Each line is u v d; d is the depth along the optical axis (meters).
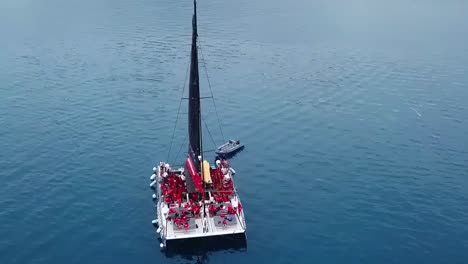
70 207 81.06
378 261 69.62
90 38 179.25
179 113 118.19
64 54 160.75
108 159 96.50
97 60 154.88
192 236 68.62
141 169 93.50
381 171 93.25
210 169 82.12
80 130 108.06
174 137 106.38
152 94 128.75
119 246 72.19
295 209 81.62
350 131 109.75
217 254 70.56
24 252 70.44
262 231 75.94
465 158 98.31
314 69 150.75
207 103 123.88
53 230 75.31
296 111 119.94
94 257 69.81
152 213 80.06
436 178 91.00
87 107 120.00
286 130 110.25
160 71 145.62
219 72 145.88
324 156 98.81
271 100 126.31
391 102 126.31
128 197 84.31
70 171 91.75
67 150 99.31
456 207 82.19
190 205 73.56
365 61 159.75
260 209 81.56
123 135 106.50
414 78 144.12
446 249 72.12
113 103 122.69
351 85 138.00
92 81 137.12
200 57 159.12
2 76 139.88
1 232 74.31
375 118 116.56
